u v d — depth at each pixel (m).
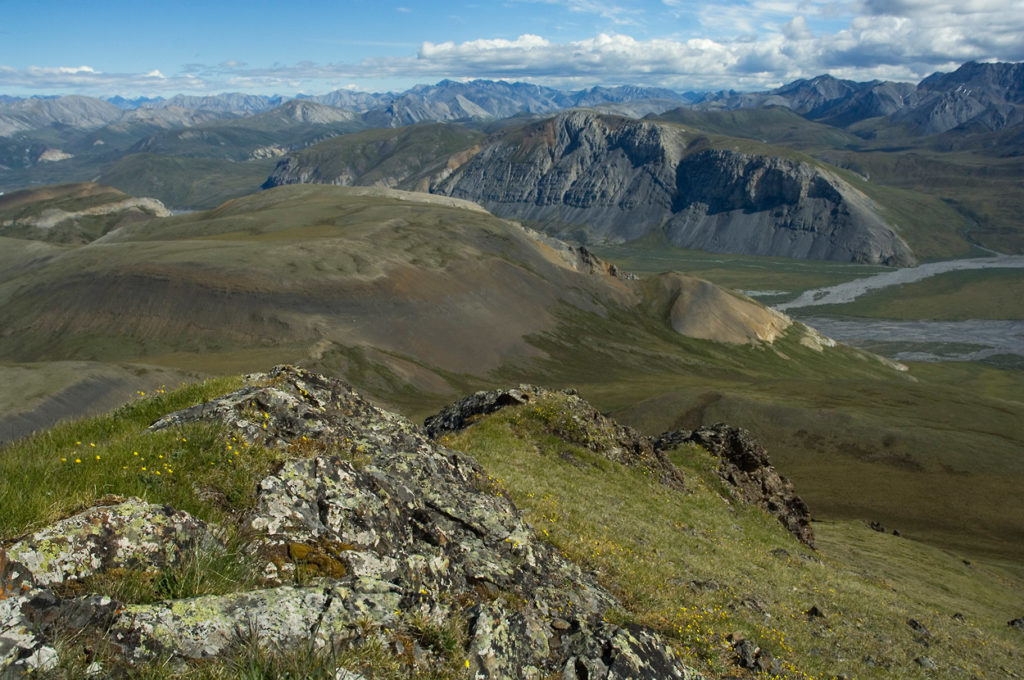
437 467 14.09
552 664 9.58
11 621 5.95
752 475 42.00
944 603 36.03
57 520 7.75
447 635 8.53
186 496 9.37
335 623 7.68
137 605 6.79
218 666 6.61
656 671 9.72
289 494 10.02
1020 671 23.58
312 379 15.38
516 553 12.51
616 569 15.66
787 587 23.28
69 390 79.88
